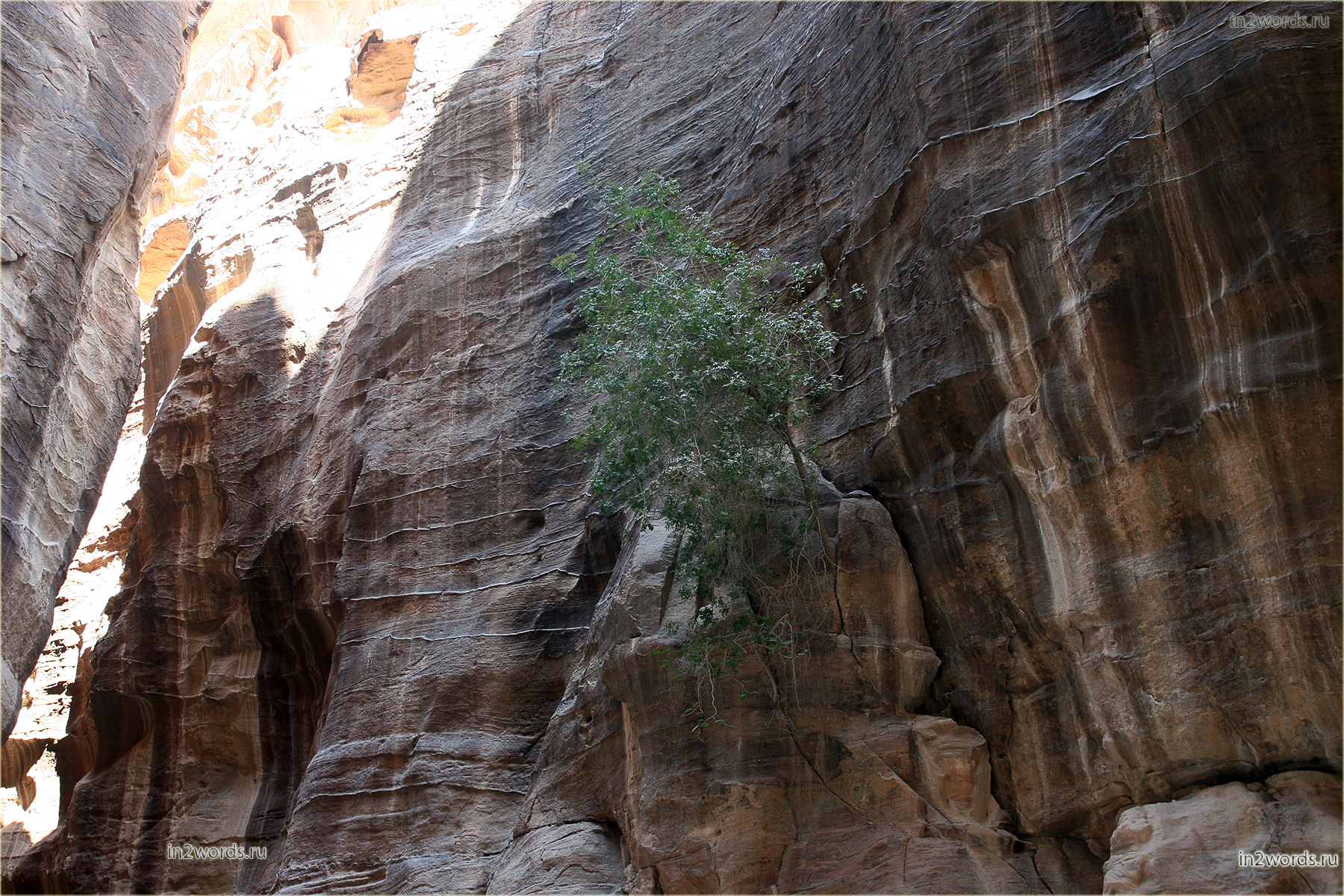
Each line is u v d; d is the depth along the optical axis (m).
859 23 14.50
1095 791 9.49
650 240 12.97
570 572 15.41
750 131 16.77
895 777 10.07
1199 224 9.22
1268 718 8.38
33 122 13.99
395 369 19.08
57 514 14.68
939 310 11.43
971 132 11.31
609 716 11.80
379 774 14.52
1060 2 10.98
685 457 11.23
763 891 9.80
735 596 10.89
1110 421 9.65
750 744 10.44
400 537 17.11
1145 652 9.18
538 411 17.22
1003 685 10.42
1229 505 8.80
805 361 12.99
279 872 14.57
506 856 12.08
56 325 13.94
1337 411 8.29
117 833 18.78
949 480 11.09
